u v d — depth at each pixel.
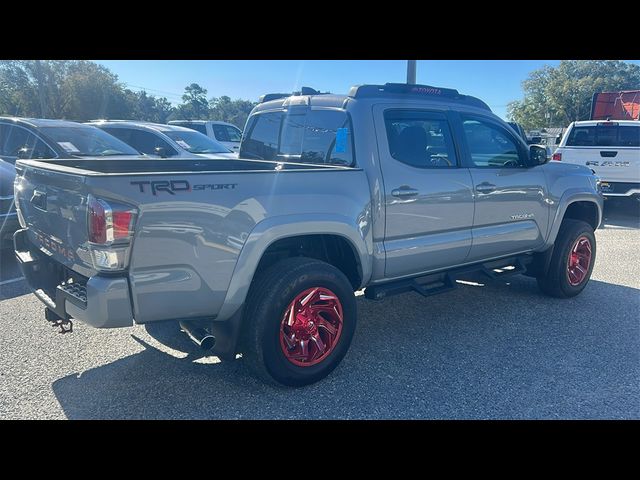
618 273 6.96
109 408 3.41
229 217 3.21
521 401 3.55
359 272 4.01
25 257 3.95
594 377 3.90
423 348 4.41
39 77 42.94
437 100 4.63
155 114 80.75
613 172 11.30
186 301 3.16
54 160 4.30
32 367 3.95
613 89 57.66
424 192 4.30
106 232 2.83
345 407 3.45
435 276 4.73
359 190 3.90
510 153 5.15
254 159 5.28
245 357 3.52
